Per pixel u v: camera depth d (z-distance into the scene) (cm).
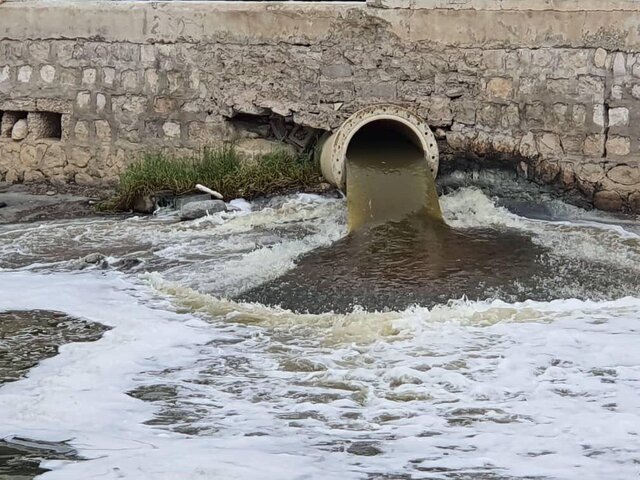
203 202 1157
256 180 1198
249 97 1247
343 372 728
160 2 1271
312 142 1255
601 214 1115
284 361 753
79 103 1324
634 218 1098
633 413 648
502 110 1156
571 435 620
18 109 1351
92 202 1258
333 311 846
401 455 600
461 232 1020
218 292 902
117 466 588
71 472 581
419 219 1045
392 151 1149
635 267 920
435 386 699
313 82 1223
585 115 1114
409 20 1180
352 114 1165
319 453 604
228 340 796
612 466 579
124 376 731
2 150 1362
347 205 1090
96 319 845
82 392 704
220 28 1248
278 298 878
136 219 1158
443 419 650
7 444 623
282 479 569
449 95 1177
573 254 953
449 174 1196
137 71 1291
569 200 1136
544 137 1138
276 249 996
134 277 954
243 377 727
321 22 1210
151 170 1220
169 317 848
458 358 742
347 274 912
